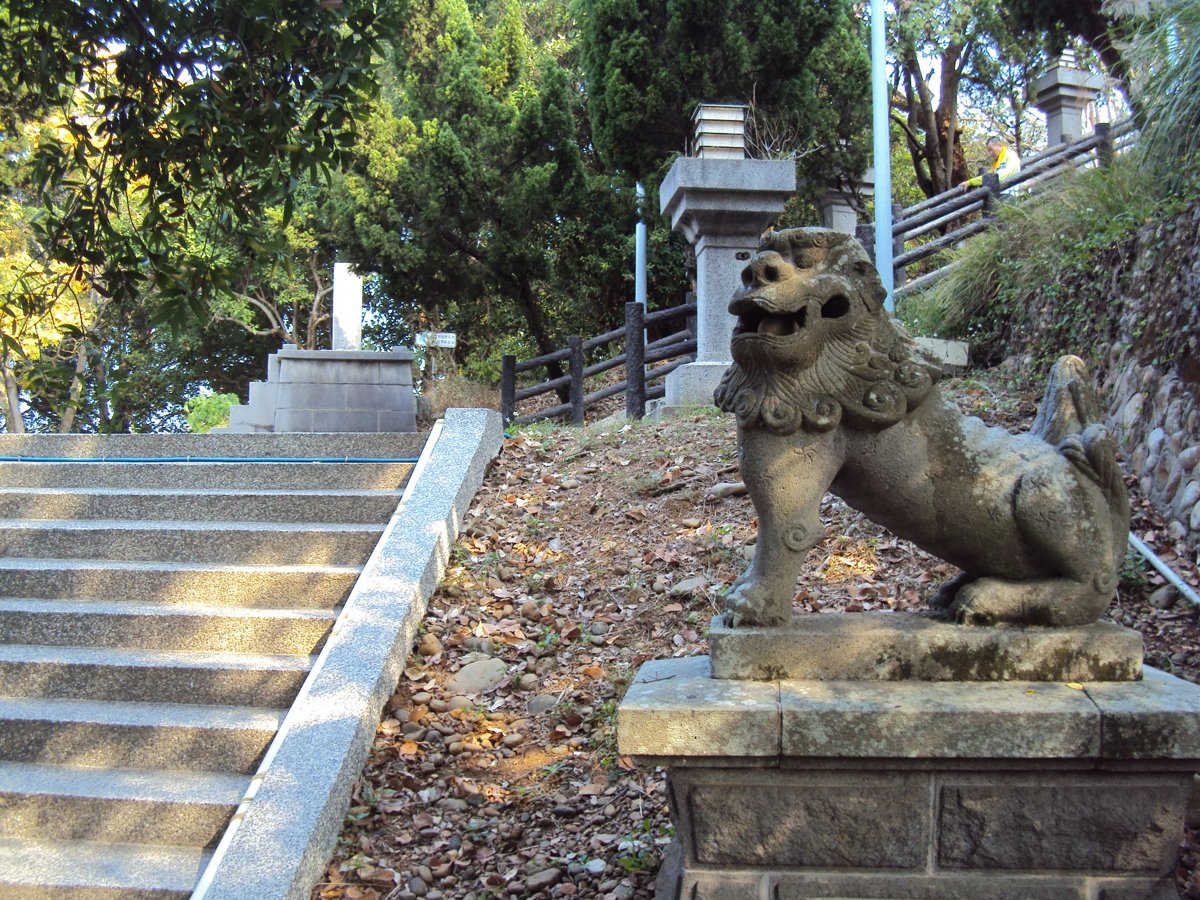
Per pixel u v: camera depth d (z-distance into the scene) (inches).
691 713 96.7
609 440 291.0
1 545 226.7
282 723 162.9
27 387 174.4
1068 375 113.2
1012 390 285.1
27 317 172.6
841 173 581.0
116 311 693.9
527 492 258.5
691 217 362.3
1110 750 93.4
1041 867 97.6
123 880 137.5
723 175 351.9
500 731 171.8
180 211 168.6
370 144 520.4
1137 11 322.0
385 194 515.8
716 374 348.8
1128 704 95.1
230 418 521.3
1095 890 97.0
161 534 222.8
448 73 539.2
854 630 105.9
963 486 106.1
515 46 626.8
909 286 382.6
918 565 201.2
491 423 274.8
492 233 528.7
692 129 514.3
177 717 168.6
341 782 148.9
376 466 249.8
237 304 838.5
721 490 235.0
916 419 106.6
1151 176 269.6
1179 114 256.7
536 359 430.0
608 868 135.7
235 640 191.2
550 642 195.2
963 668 104.0
